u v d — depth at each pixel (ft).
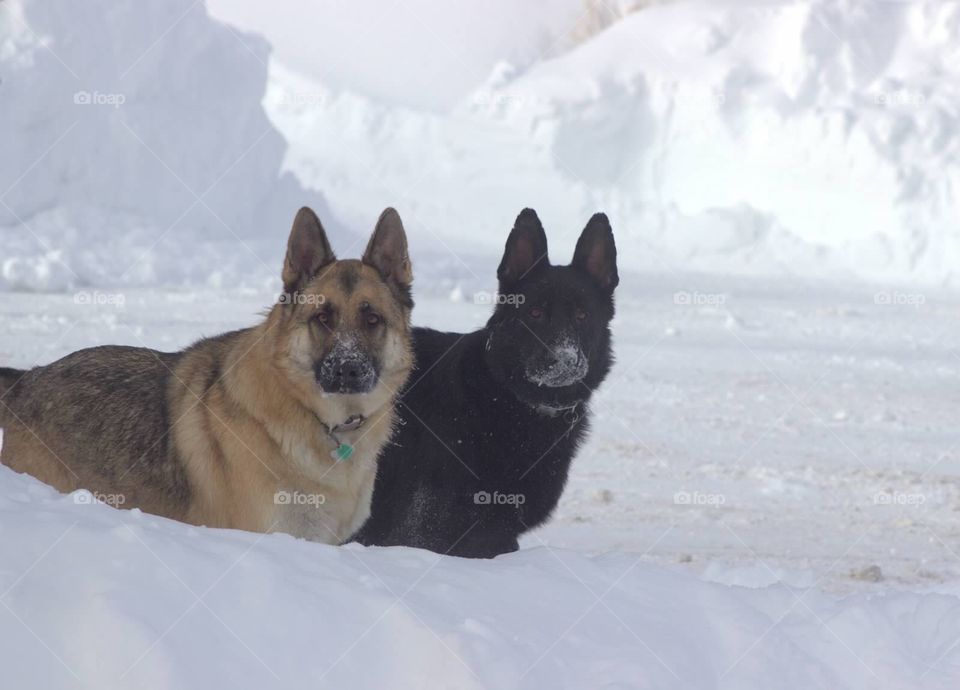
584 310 28.81
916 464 44.93
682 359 66.08
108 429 24.57
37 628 14.07
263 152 105.19
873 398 57.57
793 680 17.22
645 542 33.73
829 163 132.36
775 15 148.87
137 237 89.25
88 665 13.79
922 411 55.01
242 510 23.13
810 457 45.44
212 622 14.83
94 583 14.84
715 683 16.80
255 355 23.47
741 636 17.98
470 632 15.66
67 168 92.17
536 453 28.14
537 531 34.58
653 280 105.70
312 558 17.31
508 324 28.30
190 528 17.54
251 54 104.88
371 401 24.27
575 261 30.14
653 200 143.13
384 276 25.27
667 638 17.34
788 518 37.06
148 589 14.94
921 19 145.69
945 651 18.76
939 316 89.30
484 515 27.89
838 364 66.74
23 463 25.26
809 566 31.86
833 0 147.64
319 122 149.59
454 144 144.66
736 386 59.16
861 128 130.93
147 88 98.17
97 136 94.12
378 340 24.31
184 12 101.60
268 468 23.13
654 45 150.30
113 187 94.53
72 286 78.84
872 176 129.18
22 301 70.95
